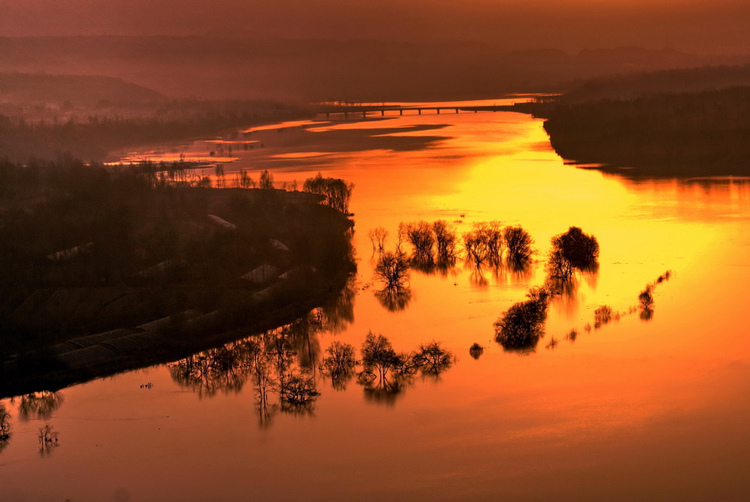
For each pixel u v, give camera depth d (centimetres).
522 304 17938
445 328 18050
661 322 18038
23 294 19950
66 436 13862
